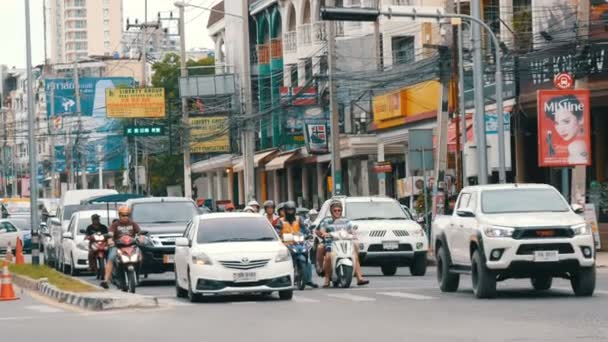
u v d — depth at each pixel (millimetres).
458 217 28234
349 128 70562
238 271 27891
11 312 27094
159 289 34969
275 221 35250
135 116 96500
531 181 52781
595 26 45719
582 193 47344
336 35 71625
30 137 50469
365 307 25391
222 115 91938
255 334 20125
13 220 74938
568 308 23562
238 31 98125
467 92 55750
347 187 76375
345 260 32219
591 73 45500
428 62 57719
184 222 38344
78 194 61156
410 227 38312
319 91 71625
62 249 45562
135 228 32250
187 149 86812
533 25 54219
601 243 47094
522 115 51125
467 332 19516
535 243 25703
